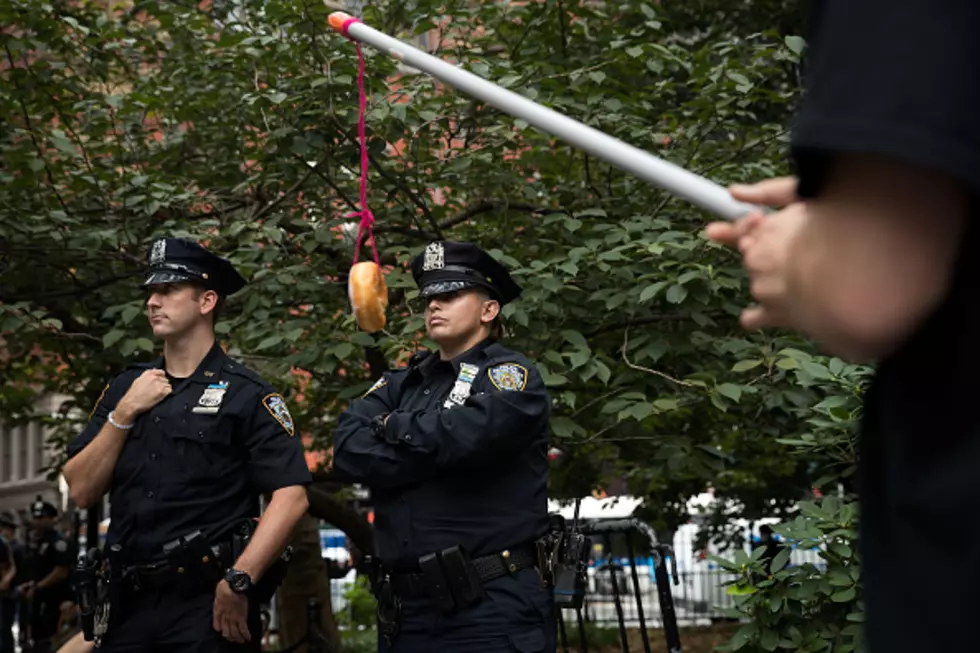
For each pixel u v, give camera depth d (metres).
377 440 3.64
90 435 4.18
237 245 6.60
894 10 0.72
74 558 6.05
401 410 3.86
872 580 0.81
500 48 7.07
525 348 5.75
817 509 4.34
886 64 0.71
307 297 6.33
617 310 5.85
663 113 6.42
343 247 6.46
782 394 5.68
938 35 0.70
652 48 5.84
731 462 7.91
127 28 7.43
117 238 6.18
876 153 0.69
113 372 7.32
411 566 3.63
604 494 9.34
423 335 5.60
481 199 6.94
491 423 3.52
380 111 5.41
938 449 0.76
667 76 7.14
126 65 7.37
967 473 0.73
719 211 1.03
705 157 6.73
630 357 6.06
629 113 6.27
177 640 3.91
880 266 0.72
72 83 6.56
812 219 0.78
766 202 1.01
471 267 3.94
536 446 3.75
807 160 0.76
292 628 8.75
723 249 5.62
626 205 6.34
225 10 7.05
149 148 7.47
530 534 3.65
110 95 6.47
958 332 0.75
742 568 4.46
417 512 3.63
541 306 5.44
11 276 6.52
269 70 6.39
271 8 5.71
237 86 6.83
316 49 5.78
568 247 6.09
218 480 4.03
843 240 0.74
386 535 3.70
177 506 3.97
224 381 4.12
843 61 0.73
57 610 10.52
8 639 11.04
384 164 6.27
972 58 0.69
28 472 26.56
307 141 5.71
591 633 11.94
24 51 6.18
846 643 4.19
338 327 5.95
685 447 6.04
